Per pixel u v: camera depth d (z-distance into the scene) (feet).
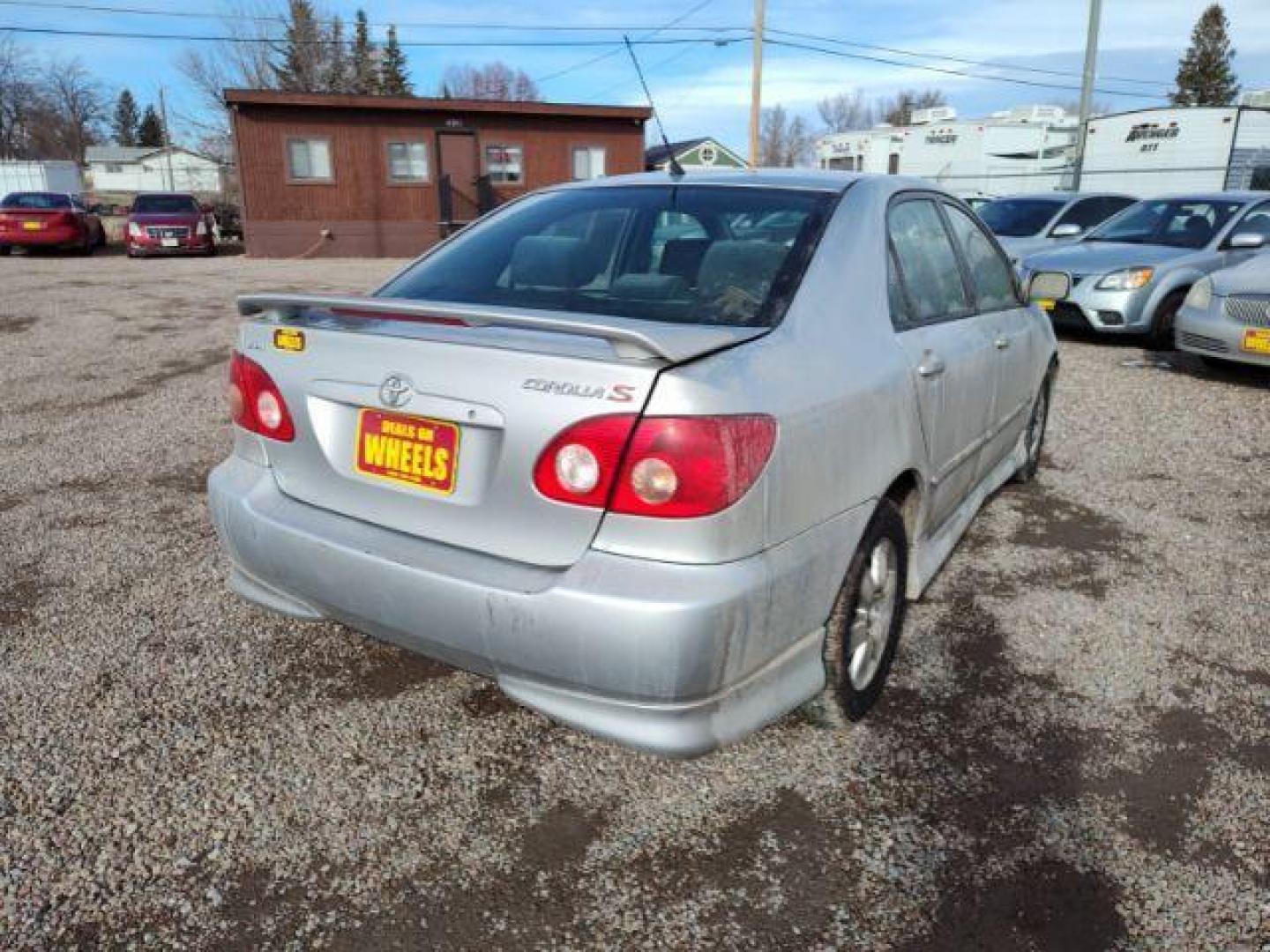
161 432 19.49
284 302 8.11
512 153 74.90
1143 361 28.32
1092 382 25.22
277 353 8.34
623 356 6.54
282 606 8.57
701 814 7.86
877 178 10.30
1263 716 9.36
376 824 7.69
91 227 73.82
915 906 6.89
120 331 32.37
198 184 223.51
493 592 6.79
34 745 8.59
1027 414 15.05
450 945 6.54
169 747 8.63
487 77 202.39
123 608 11.35
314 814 7.80
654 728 6.64
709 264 8.51
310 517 8.11
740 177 10.11
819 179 9.96
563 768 8.44
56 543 13.38
